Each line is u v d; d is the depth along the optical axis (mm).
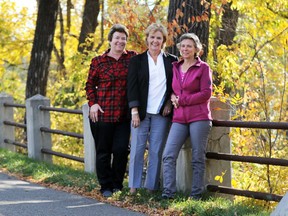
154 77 10039
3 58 33688
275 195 9625
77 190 11320
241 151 12281
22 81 40000
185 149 10523
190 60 9766
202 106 9719
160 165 10273
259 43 18781
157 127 10109
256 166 12297
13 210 9664
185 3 13094
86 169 13820
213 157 10266
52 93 28891
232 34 19297
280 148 12922
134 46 15250
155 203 9758
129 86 10078
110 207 9836
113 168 10758
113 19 15438
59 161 24312
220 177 10180
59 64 32125
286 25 18172
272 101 13844
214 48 17703
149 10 15336
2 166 14789
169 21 13312
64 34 33656
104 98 10477
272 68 17891
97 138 10672
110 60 10477
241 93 16125
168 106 10070
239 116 12445
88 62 21906
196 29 13234
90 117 10586
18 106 17766
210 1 13516
